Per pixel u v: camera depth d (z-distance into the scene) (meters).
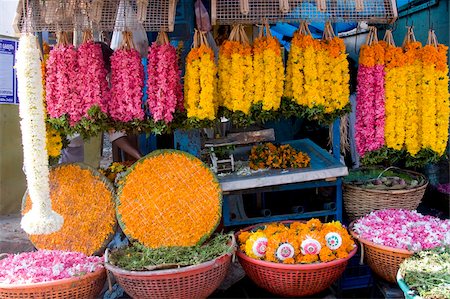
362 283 3.42
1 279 2.61
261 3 2.87
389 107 3.02
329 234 2.91
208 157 3.71
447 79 3.05
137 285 2.63
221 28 3.67
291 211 3.71
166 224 3.09
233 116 2.97
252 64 2.90
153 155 3.26
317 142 4.81
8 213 5.54
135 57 2.86
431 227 3.16
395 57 3.01
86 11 2.83
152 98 2.87
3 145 5.42
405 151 3.17
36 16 2.80
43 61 2.99
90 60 2.83
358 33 4.46
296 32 3.02
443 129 3.07
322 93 2.97
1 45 3.97
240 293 3.23
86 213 3.17
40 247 3.16
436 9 4.19
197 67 2.84
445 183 4.36
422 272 2.55
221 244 2.96
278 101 2.95
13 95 4.07
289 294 2.92
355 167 4.36
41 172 2.42
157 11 2.82
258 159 3.68
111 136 3.67
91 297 2.76
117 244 3.32
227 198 3.40
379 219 3.28
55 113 2.85
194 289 2.68
